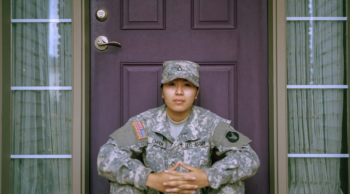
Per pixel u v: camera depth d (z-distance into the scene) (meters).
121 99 1.47
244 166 1.11
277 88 1.39
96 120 1.46
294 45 1.44
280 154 1.38
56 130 1.44
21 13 1.45
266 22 1.47
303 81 1.43
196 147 1.17
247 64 1.47
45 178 1.43
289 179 1.42
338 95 1.43
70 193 1.43
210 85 1.46
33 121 1.44
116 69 1.48
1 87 1.39
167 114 1.24
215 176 1.06
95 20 1.47
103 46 1.47
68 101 1.45
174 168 1.07
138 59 1.48
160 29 1.48
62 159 1.44
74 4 1.41
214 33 1.48
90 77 1.47
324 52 1.43
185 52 1.48
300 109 1.43
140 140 1.17
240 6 1.48
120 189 1.12
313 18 1.44
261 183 1.45
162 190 1.06
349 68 1.40
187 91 1.18
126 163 1.08
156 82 1.47
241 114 1.46
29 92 1.45
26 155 1.43
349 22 1.40
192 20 1.48
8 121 1.41
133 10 1.48
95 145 1.46
